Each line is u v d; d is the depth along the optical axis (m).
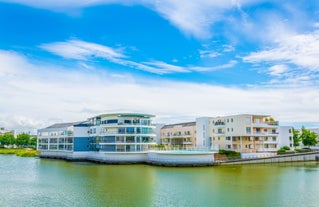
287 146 123.06
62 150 123.12
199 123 129.25
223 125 119.00
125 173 76.50
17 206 43.72
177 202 45.50
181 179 66.25
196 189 54.94
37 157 140.50
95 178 67.88
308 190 53.84
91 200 46.78
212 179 66.19
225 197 48.47
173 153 91.69
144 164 100.56
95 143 111.75
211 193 51.47
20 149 187.88
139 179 66.31
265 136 116.88
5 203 45.31
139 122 105.69
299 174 74.56
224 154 106.56
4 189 55.47
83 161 114.50
